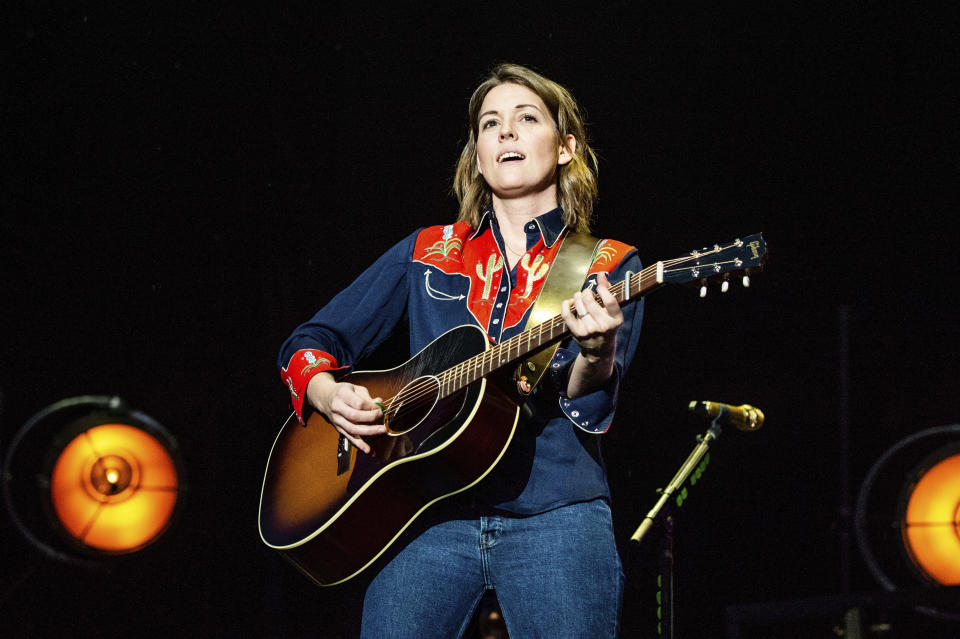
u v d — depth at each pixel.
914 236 11.47
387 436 4.54
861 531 10.60
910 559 9.67
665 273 3.95
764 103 11.20
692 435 11.72
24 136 11.06
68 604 10.53
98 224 11.42
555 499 4.19
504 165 4.90
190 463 11.19
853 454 11.38
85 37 10.73
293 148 11.34
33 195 11.27
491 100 5.06
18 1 10.45
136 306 11.47
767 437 11.64
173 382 11.41
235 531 11.07
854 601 7.20
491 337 4.57
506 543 4.20
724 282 3.96
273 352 11.47
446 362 4.53
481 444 4.20
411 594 4.23
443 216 11.34
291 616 10.73
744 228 11.57
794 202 11.54
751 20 10.77
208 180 11.38
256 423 11.40
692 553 11.30
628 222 11.52
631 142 11.34
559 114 5.12
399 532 4.41
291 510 4.75
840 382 11.58
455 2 10.88
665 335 12.00
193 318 11.51
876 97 11.03
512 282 4.74
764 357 11.83
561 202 5.06
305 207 11.45
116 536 10.44
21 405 11.13
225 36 10.89
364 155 11.38
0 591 10.43
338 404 4.58
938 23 10.45
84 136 11.15
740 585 11.19
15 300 11.31
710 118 11.27
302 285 11.47
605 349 3.95
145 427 10.66
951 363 11.34
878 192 11.41
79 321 11.40
